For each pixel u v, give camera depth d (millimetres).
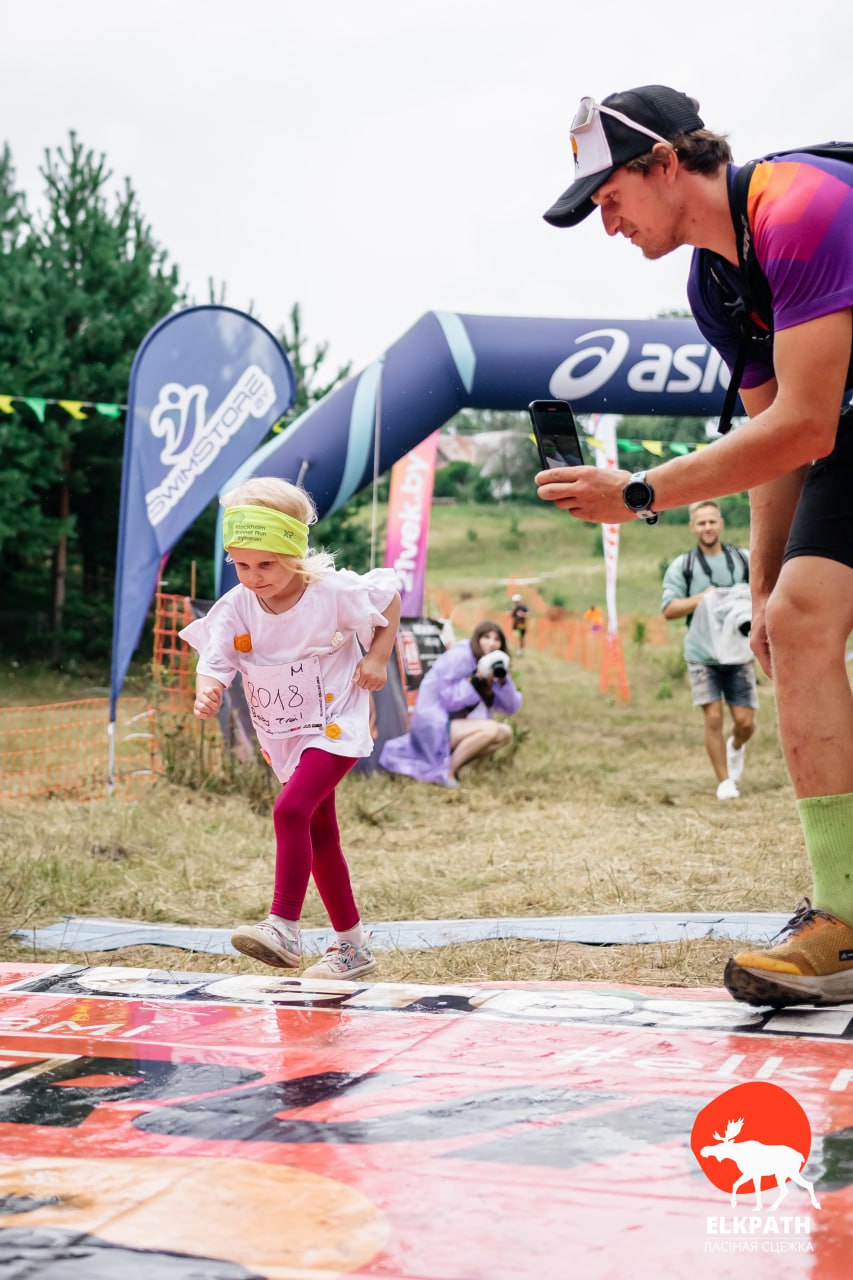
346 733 3160
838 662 2545
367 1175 1675
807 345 2373
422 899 4980
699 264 2746
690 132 2557
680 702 15258
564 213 2625
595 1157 1732
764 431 2424
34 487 18703
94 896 4926
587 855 5793
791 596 2541
